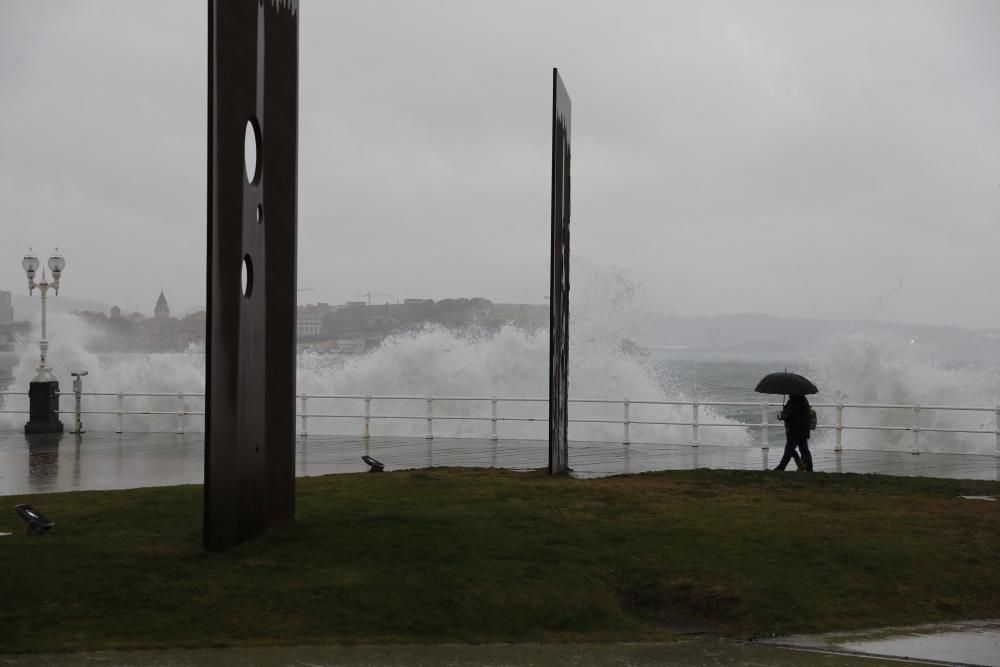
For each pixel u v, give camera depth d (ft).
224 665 23.61
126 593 28.04
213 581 29.22
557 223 56.39
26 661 23.54
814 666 24.91
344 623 26.66
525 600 28.53
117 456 67.51
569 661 24.80
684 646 26.53
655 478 54.34
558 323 56.65
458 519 39.47
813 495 47.34
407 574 30.25
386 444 77.92
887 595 30.81
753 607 29.25
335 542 34.53
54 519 38.91
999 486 51.49
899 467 63.67
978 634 27.89
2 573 29.76
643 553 33.68
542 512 41.52
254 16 34.37
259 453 35.78
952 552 34.91
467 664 24.26
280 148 37.32
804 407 58.39
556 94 55.36
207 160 31.01
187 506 42.22
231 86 32.27
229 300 32.63
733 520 40.09
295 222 38.65
